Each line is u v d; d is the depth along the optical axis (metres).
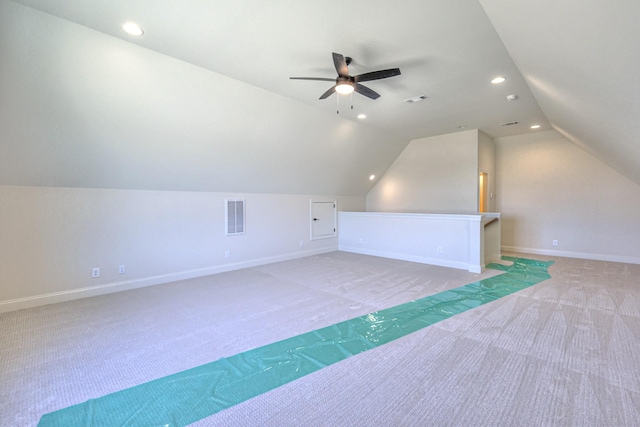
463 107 4.95
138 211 4.41
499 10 2.17
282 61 3.39
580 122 3.89
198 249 5.04
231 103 4.10
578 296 3.77
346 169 6.88
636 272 4.99
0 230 3.40
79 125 3.36
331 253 7.02
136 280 4.39
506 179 7.15
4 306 3.42
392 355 2.40
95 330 2.91
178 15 2.59
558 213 6.48
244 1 2.41
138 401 1.87
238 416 1.74
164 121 3.82
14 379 2.10
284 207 6.30
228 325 3.00
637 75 1.81
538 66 2.87
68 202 3.84
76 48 2.84
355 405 1.82
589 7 1.47
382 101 4.65
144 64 3.21
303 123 5.10
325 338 2.70
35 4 2.45
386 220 6.51
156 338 2.73
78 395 1.93
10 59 2.67
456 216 5.37
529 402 1.83
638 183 5.52
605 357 2.32
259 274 5.09
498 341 2.61
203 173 4.82
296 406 1.82
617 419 1.67
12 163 3.32
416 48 3.11
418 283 4.44
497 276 4.79
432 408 1.79
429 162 7.11
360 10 2.51
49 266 3.71
